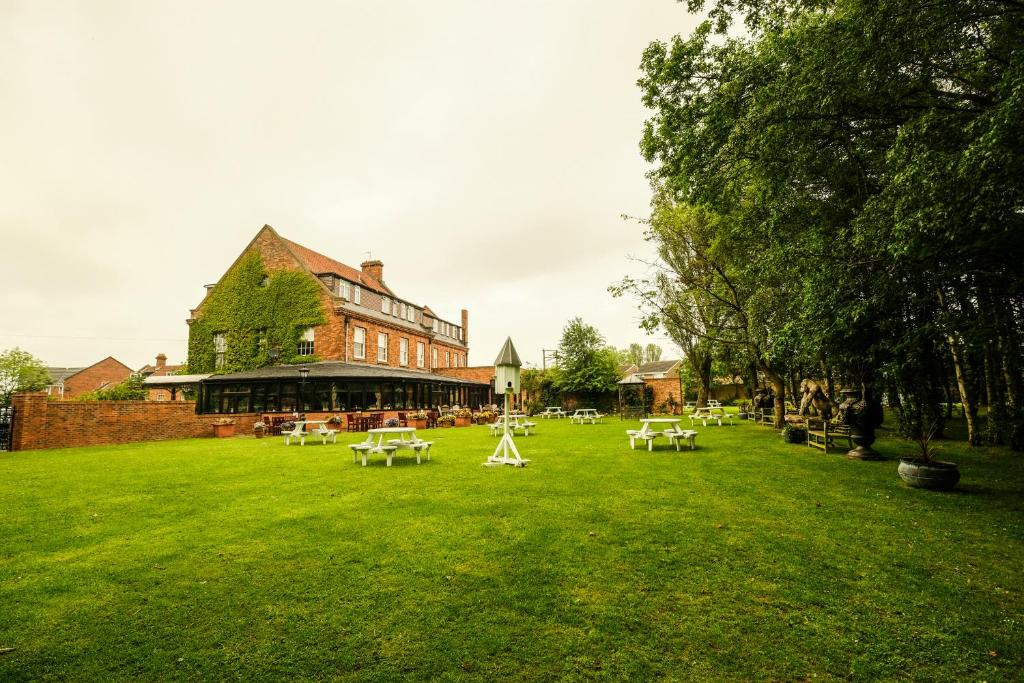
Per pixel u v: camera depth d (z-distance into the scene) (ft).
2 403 78.95
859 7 21.94
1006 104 17.20
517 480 28.71
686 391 157.07
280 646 10.67
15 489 27.73
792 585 13.43
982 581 13.66
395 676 9.47
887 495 23.82
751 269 46.06
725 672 9.49
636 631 11.07
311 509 22.27
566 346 118.83
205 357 92.38
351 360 89.20
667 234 70.64
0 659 10.28
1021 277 29.37
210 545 17.30
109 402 57.88
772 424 65.72
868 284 31.60
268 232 92.58
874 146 31.35
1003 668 9.54
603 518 20.06
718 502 22.61
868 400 36.35
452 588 13.41
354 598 12.91
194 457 42.09
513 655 10.13
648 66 33.19
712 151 32.35
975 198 20.13
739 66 29.35
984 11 21.15
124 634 11.28
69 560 16.02
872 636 10.79
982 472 29.81
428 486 27.27
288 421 71.36
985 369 44.60
